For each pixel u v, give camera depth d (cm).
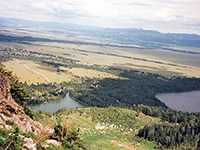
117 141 11912
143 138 13650
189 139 13850
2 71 8212
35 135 6638
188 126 14825
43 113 11844
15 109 6794
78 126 12912
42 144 6316
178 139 13600
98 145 10312
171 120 18050
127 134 14000
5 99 6700
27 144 5512
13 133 5475
